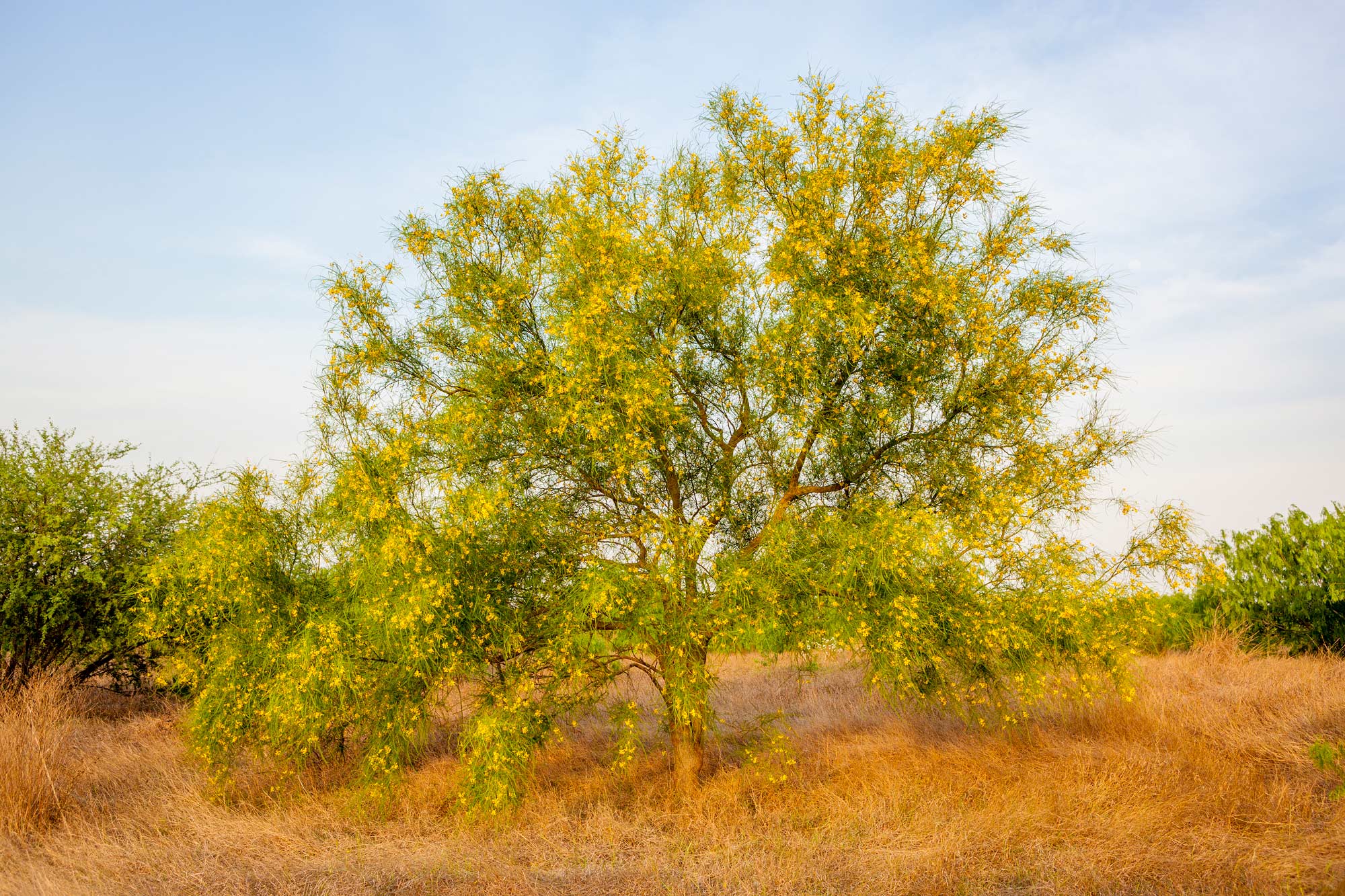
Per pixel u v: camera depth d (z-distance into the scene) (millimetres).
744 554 6539
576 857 5504
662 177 7602
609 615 6043
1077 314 6762
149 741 9164
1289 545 12586
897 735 7777
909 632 5723
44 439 11414
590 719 9414
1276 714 7863
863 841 5438
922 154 6723
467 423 6508
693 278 6887
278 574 7402
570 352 6219
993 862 5008
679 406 7023
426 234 7090
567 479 6898
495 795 6004
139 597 9484
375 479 6383
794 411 6555
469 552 6223
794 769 7078
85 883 5012
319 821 6508
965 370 6637
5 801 6336
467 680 6812
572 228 6914
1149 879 4629
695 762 6965
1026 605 5871
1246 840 5066
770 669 12203
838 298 6348
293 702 6406
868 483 7129
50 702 8500
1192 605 13789
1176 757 6672
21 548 10555
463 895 4828
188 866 5352
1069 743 7363
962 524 6164
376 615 6133
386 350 7035
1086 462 7004
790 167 6980
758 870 4957
